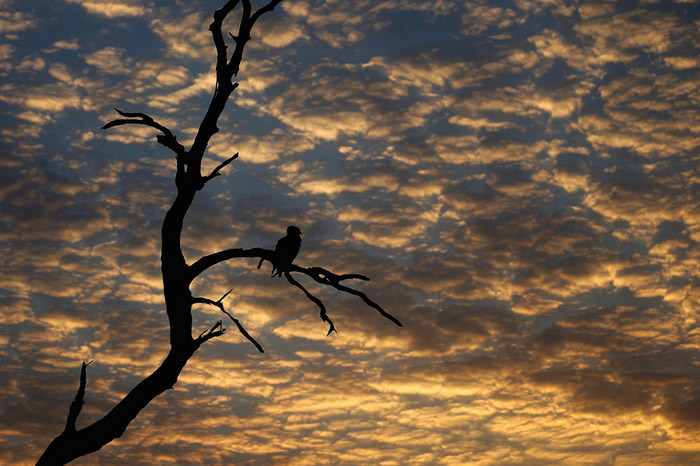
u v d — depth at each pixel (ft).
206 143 48.93
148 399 45.91
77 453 44.19
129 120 47.98
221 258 48.47
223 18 49.70
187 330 47.09
